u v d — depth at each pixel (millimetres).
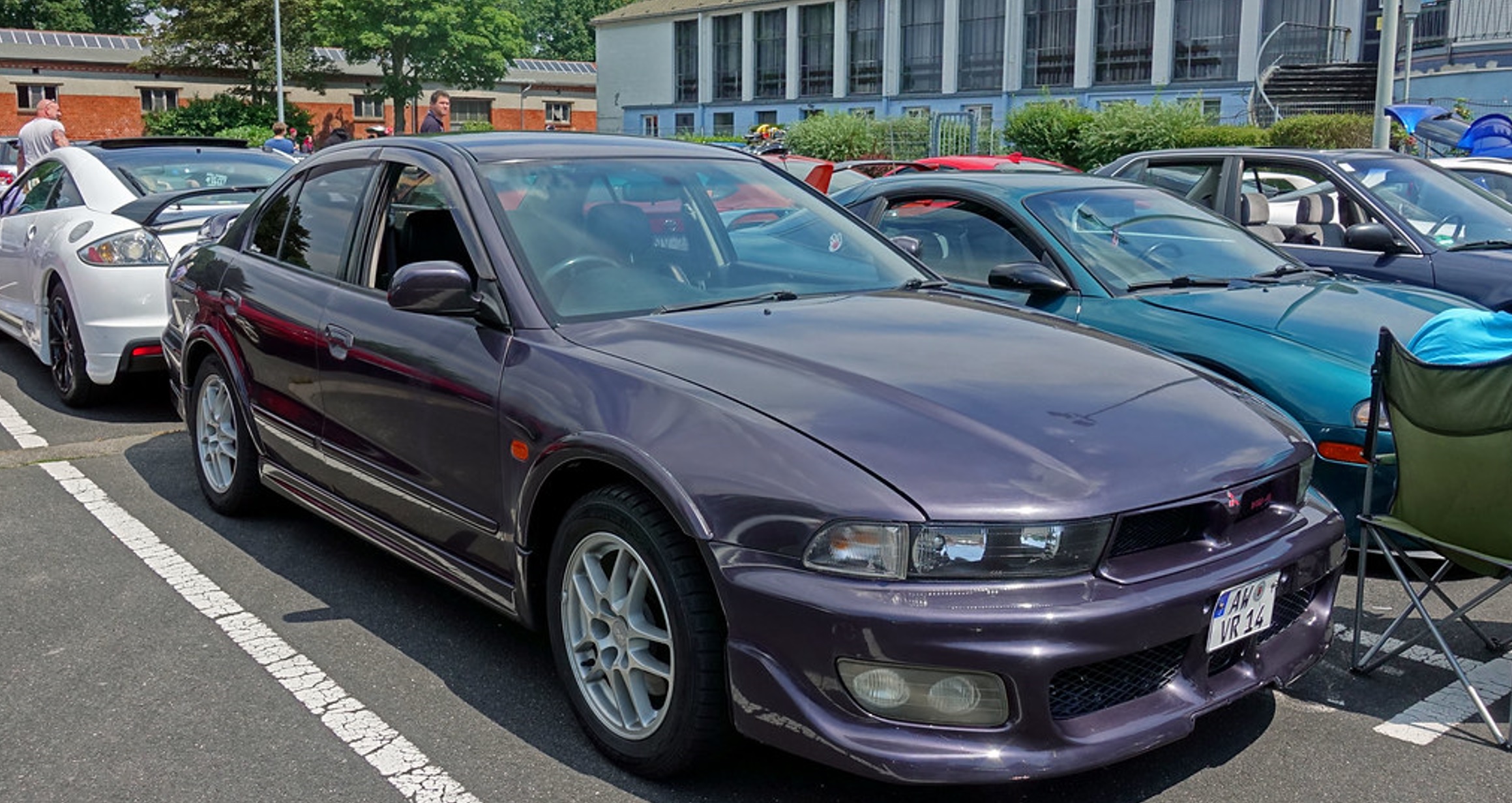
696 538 2789
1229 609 2822
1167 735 2719
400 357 3770
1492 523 3268
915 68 42844
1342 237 6980
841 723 2631
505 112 60219
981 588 2604
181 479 5785
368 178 4344
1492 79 20625
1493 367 3180
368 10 50969
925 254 5934
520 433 3293
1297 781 3078
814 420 2871
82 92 48656
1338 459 4492
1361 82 28203
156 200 6891
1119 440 2887
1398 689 3637
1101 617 2598
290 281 4484
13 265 7836
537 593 3396
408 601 4277
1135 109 26484
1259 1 34625
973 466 2713
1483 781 3084
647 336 3383
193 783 3070
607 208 3945
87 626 4051
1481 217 6992
